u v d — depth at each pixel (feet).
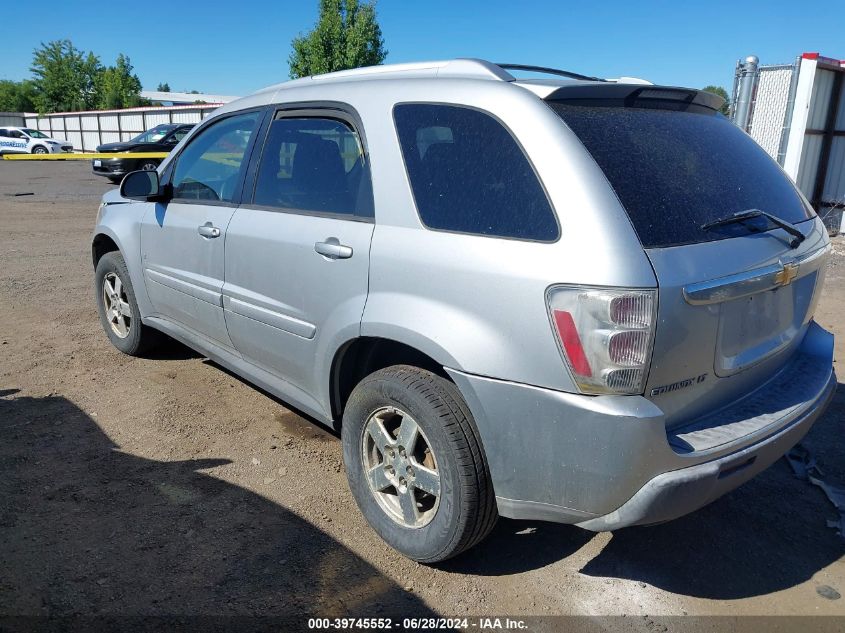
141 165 65.57
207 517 10.21
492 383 7.75
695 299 7.27
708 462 7.49
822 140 40.24
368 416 9.45
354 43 88.53
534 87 8.25
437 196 8.61
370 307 9.00
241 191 11.94
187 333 14.03
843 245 36.01
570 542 9.95
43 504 10.40
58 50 223.51
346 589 8.79
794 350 9.91
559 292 7.22
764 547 9.93
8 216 42.45
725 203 8.42
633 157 7.97
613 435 7.10
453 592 8.82
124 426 13.09
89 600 8.41
